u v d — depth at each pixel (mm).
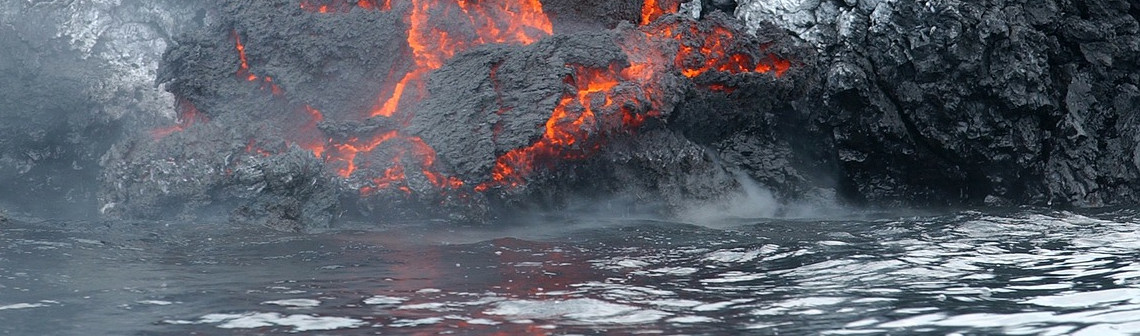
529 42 15078
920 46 15805
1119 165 15914
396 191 13562
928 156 16250
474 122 13742
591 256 10609
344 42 14297
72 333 7230
